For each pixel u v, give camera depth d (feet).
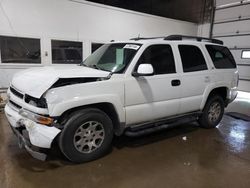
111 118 10.02
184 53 11.99
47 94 7.93
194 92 12.41
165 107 11.16
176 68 11.44
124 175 8.58
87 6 23.02
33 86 8.25
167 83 10.99
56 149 10.36
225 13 30.94
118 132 10.09
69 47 22.66
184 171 9.05
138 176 8.55
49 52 21.43
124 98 9.62
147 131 10.84
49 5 20.58
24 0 19.19
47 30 20.92
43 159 8.27
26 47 20.16
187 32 33.86
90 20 23.56
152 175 8.66
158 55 10.85
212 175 8.82
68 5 21.72
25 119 8.36
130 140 12.16
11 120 8.90
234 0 29.53
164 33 30.86
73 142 8.68
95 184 7.92
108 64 10.65
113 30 25.66
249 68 28.60
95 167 9.06
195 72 12.29
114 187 7.80
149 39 11.35
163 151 10.91
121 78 9.48
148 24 28.81
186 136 13.14
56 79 7.98
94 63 11.45
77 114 8.59
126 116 9.86
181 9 35.01
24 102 8.56
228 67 14.55
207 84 13.00
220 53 14.25
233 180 8.50
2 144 10.84
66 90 8.13
